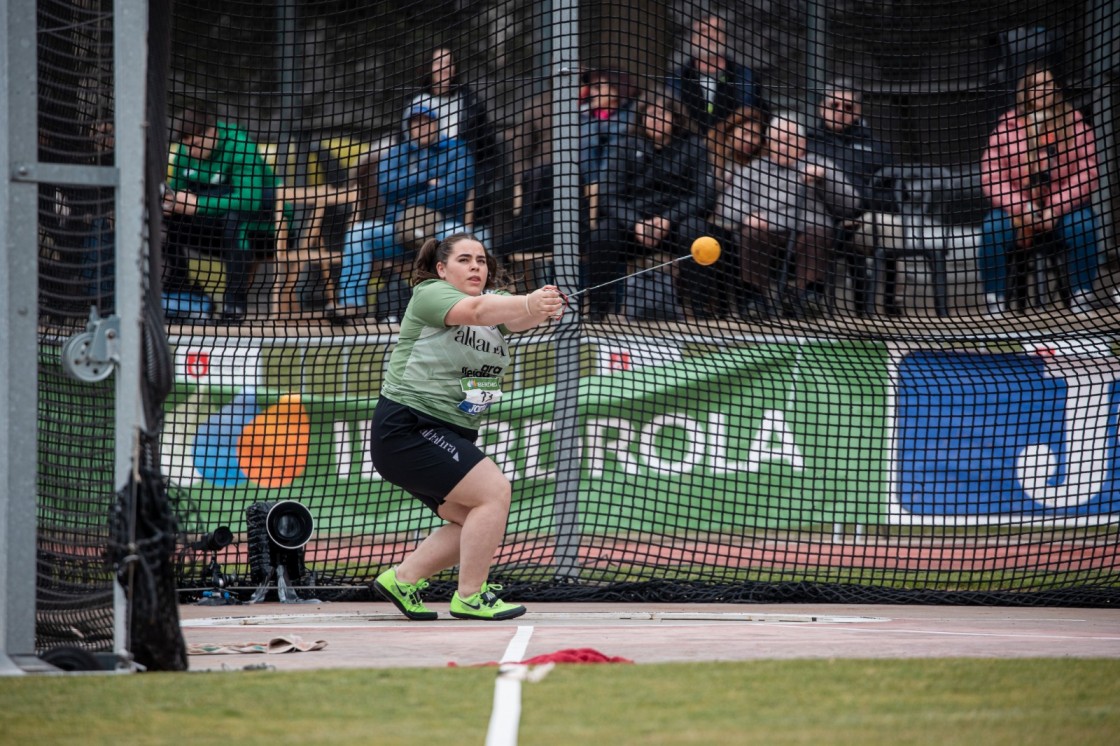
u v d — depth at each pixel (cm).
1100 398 2755
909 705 963
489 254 2011
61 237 1282
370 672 1134
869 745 815
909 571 2531
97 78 1318
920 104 3191
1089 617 2031
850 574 2531
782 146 3016
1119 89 2995
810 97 3100
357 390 2853
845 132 3100
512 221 2869
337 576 2436
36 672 1158
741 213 2961
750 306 2967
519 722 885
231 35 3161
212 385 2802
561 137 2628
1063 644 1449
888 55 3256
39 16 1295
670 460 2870
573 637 1548
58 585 1288
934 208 3081
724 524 2845
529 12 3175
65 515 1281
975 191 3084
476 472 1909
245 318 2858
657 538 2809
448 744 820
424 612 1938
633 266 2855
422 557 1962
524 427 2786
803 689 1030
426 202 2928
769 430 2905
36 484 1256
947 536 2822
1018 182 3058
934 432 2845
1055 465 2778
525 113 3123
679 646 1408
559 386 2583
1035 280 3044
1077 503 2744
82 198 1282
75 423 1270
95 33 1323
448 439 1906
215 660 1312
